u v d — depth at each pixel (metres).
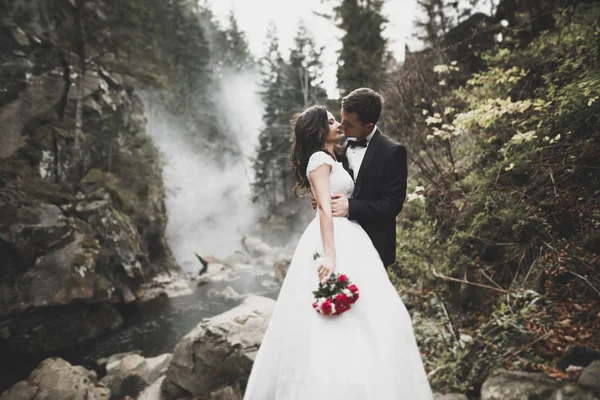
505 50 5.39
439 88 6.79
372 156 2.15
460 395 3.34
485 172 4.15
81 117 13.57
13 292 8.14
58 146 12.16
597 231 3.26
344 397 1.62
